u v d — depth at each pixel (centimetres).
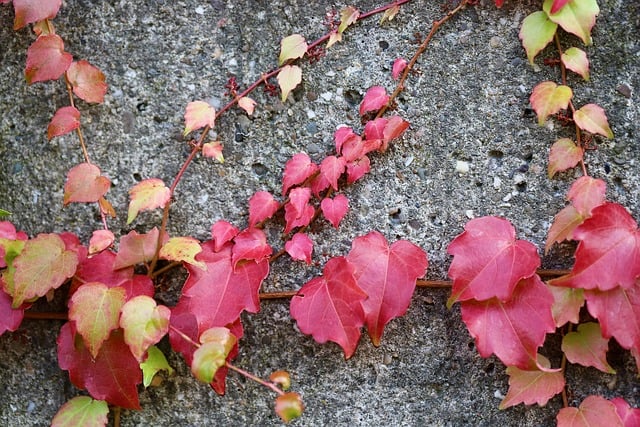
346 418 101
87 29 102
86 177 99
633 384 100
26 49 103
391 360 101
